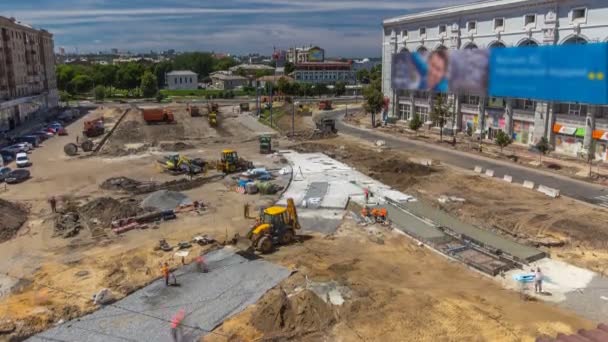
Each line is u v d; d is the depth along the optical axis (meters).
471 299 24.19
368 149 66.44
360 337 20.83
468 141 71.38
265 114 113.19
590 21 54.12
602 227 33.66
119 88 189.25
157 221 36.78
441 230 33.84
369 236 33.44
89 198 43.50
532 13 60.94
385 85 94.94
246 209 37.31
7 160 59.28
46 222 36.91
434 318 22.30
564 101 56.16
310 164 57.00
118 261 29.25
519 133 66.19
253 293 25.08
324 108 127.62
